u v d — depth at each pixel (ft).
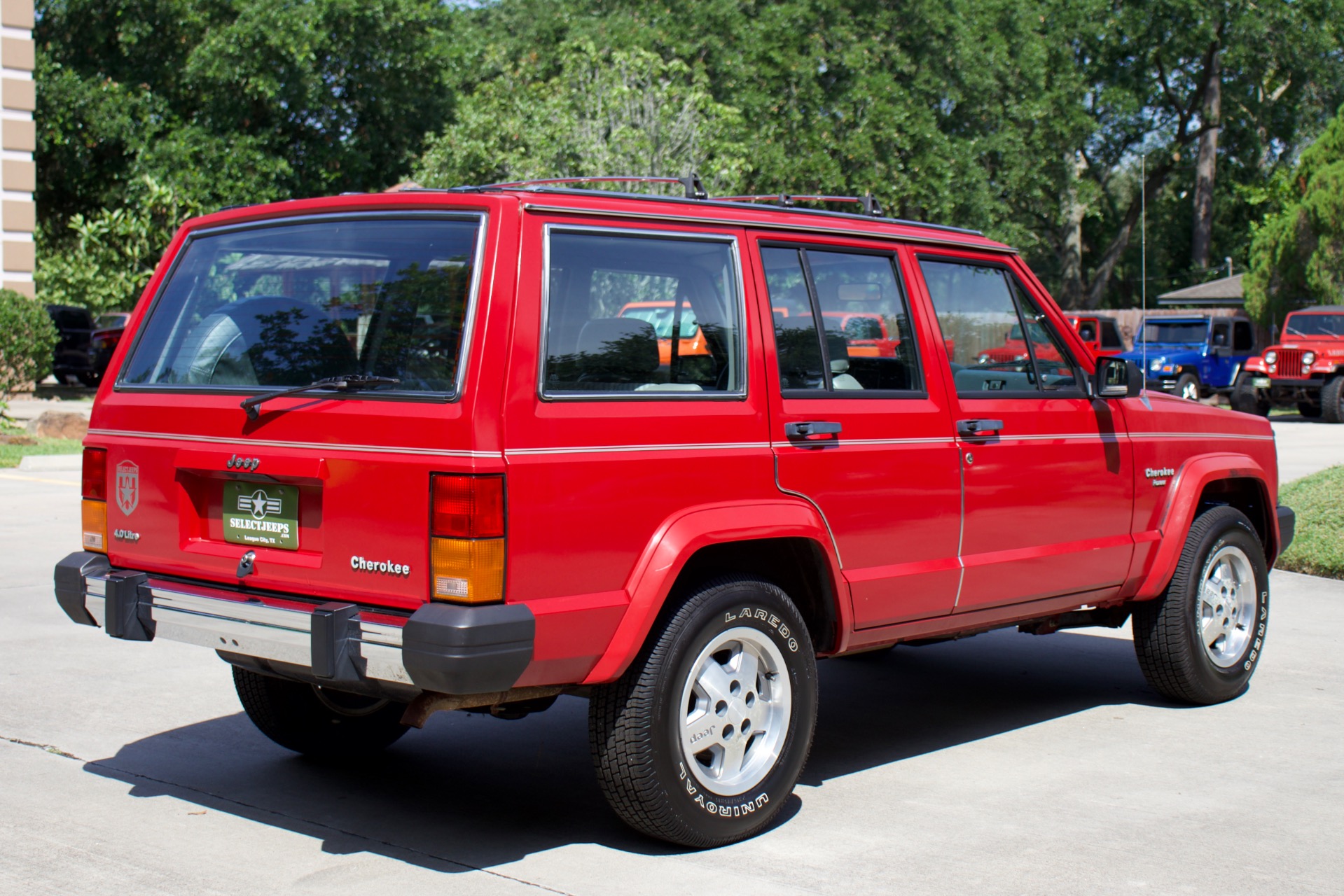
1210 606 19.76
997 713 19.51
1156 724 18.84
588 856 13.42
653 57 85.35
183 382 14.39
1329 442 63.57
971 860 13.33
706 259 14.08
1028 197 132.67
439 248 12.67
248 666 14.15
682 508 13.26
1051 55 138.21
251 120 95.30
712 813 13.41
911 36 113.70
